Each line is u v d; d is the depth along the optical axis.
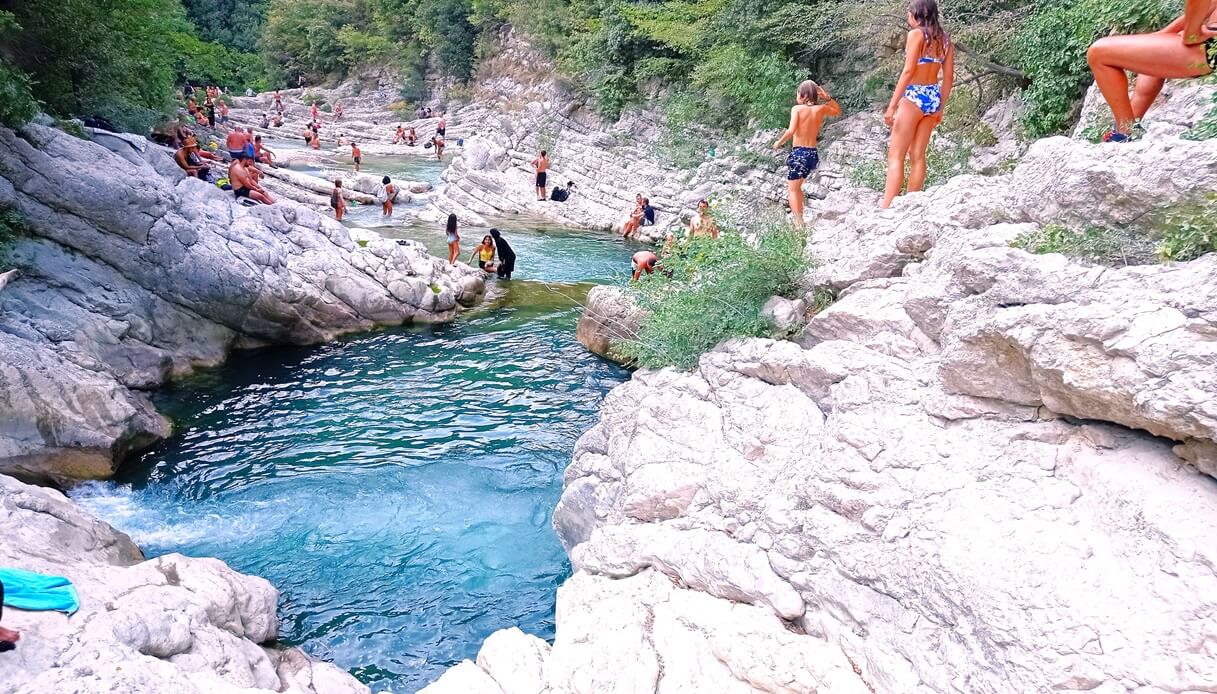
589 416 11.17
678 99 26.11
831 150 20.03
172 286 12.27
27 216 11.04
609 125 31.25
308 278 13.88
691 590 5.21
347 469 9.47
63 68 15.35
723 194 21.67
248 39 63.53
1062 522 3.70
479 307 16.28
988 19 14.90
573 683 4.70
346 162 36.44
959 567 3.79
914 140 7.11
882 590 4.16
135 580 5.68
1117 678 3.20
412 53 52.69
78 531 6.55
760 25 21.03
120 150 13.33
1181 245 3.75
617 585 5.60
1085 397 3.72
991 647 3.55
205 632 5.39
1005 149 12.39
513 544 8.02
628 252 21.67
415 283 15.16
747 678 4.37
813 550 4.62
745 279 7.01
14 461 8.61
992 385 4.25
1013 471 4.02
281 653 6.05
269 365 12.81
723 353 6.70
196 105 37.06
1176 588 3.23
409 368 12.89
